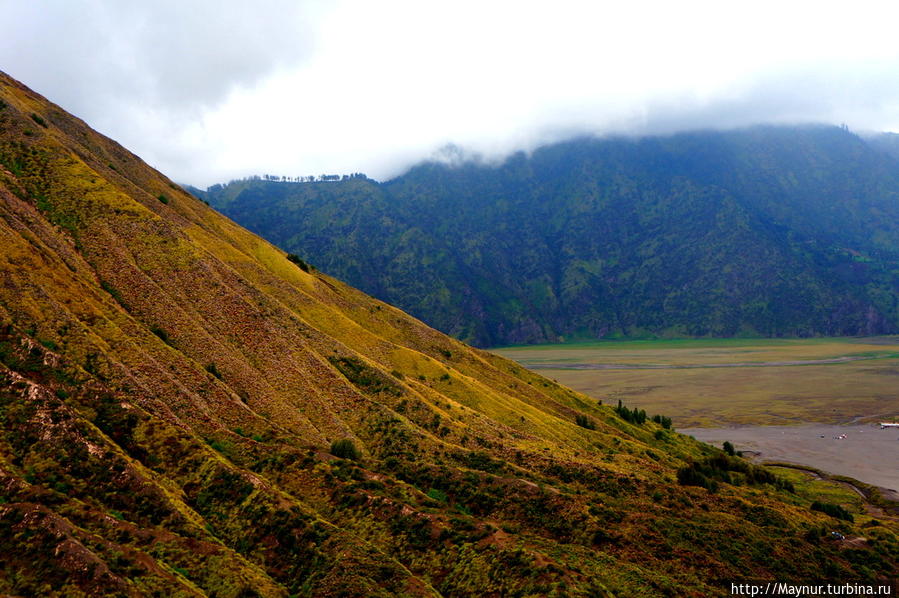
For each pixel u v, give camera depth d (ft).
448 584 160.56
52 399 175.01
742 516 231.50
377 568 156.25
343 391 284.00
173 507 159.02
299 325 332.60
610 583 164.55
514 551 167.73
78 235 298.15
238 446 206.90
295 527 167.12
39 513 130.52
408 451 249.75
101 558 126.93
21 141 348.38
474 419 322.55
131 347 228.22
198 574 139.54
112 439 179.73
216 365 259.39
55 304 223.30
